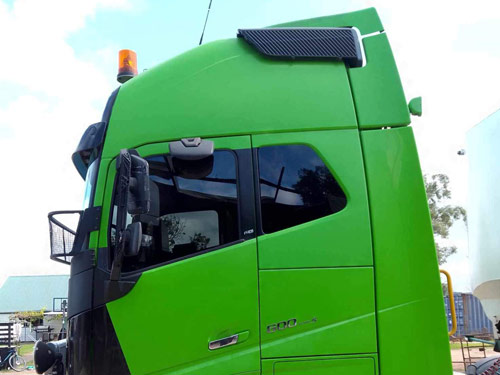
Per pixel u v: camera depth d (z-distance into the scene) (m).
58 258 3.63
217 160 3.32
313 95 3.42
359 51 3.51
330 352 3.05
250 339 3.04
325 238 3.18
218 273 3.10
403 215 3.24
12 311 43.22
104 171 3.32
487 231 4.45
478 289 4.66
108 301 3.07
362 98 3.42
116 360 3.02
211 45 3.60
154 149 3.33
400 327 3.10
